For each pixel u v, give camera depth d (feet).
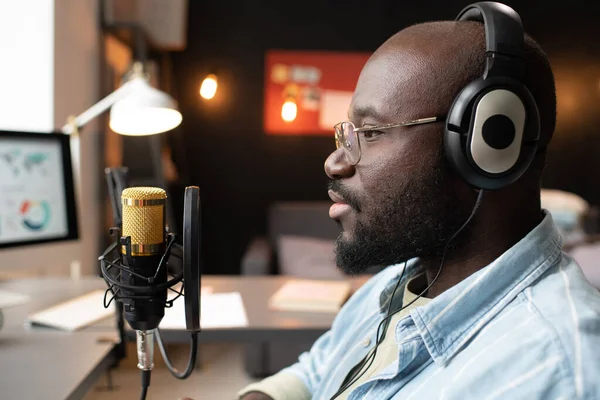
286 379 3.34
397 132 2.24
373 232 2.33
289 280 6.35
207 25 12.81
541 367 1.77
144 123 6.27
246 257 9.29
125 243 2.13
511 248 2.18
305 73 12.89
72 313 4.66
